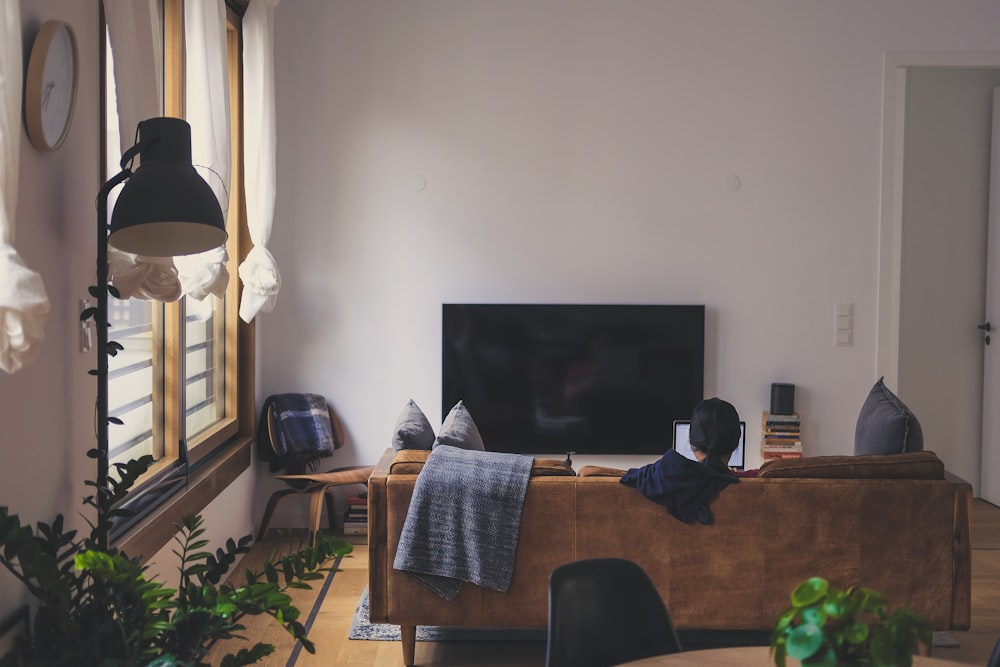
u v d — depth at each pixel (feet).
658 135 16.57
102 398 7.34
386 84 16.42
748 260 16.74
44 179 7.39
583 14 16.42
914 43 16.53
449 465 10.26
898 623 4.09
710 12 16.47
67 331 7.88
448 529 10.10
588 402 16.70
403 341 16.66
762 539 10.12
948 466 19.48
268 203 14.44
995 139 18.72
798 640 4.09
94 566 5.94
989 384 18.94
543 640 11.71
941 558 10.16
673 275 16.75
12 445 6.86
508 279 16.69
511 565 10.07
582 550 10.15
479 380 16.63
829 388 16.90
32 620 7.18
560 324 16.60
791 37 16.53
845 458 10.41
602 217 16.63
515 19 16.42
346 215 16.52
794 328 16.84
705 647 11.37
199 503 11.99
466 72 16.44
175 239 7.79
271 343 16.57
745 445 16.06
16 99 6.20
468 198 16.57
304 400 16.26
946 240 19.22
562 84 16.48
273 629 11.86
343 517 16.70
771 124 16.60
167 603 6.30
